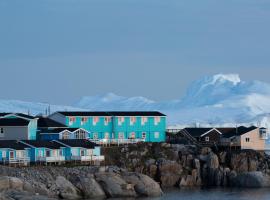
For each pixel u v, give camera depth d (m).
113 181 180.50
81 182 176.88
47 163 192.62
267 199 185.00
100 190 178.12
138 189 183.38
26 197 152.00
